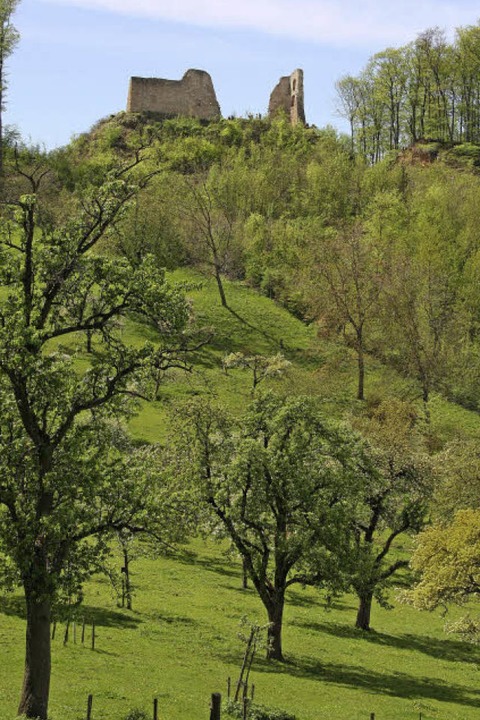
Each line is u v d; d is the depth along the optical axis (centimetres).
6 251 3375
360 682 4547
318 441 4947
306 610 5988
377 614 6322
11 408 3381
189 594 5662
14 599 4809
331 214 16475
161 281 3441
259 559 4809
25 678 3195
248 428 4938
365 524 5953
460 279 12912
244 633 4959
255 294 13225
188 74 19750
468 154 19962
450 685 4759
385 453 5725
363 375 10875
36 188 3459
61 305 3438
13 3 14738
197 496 4644
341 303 11281
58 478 3247
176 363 3572
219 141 18675
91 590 5422
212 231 14200
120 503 3369
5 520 3212
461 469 6625
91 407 3491
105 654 4247
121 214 3462
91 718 3344
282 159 18000
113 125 18688
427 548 4869
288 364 10388
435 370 11106
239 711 3622
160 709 3575
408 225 14812
